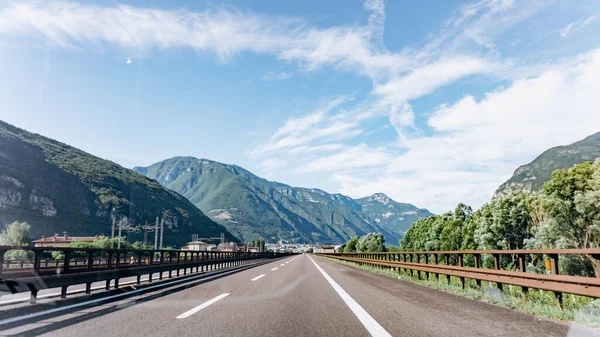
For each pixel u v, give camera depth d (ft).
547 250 25.25
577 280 21.67
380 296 33.19
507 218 172.14
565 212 144.25
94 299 30.14
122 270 38.75
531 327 19.56
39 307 25.80
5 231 279.90
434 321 21.20
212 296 32.50
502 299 29.25
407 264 59.47
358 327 19.56
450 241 233.96
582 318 20.93
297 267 94.32
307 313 23.86
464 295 34.27
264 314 23.36
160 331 18.30
